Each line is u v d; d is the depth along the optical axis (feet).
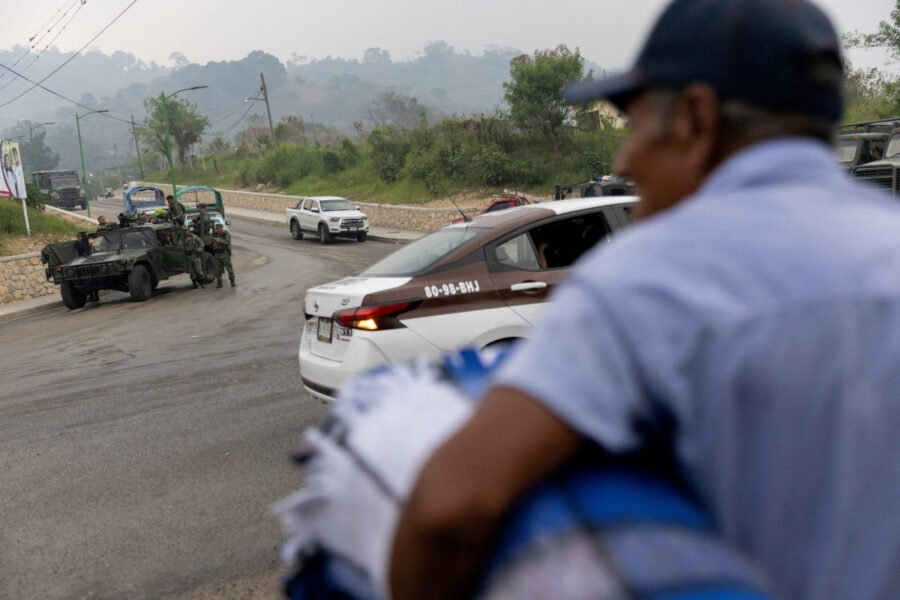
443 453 2.17
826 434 2.12
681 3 2.53
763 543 2.21
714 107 2.44
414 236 101.91
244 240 116.26
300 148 197.16
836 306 2.12
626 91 2.70
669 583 1.99
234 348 32.58
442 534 2.09
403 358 15.37
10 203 90.74
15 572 12.07
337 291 16.22
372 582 2.59
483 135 119.34
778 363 2.09
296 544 2.86
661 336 2.12
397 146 137.80
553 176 109.09
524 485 2.10
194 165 258.57
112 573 11.82
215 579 11.41
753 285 2.15
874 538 2.19
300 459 3.01
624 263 2.26
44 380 29.84
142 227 61.00
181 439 18.95
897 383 2.15
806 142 2.46
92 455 18.22
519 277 16.35
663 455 2.31
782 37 2.35
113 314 52.44
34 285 68.95
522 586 2.08
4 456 18.79
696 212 2.36
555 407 2.11
